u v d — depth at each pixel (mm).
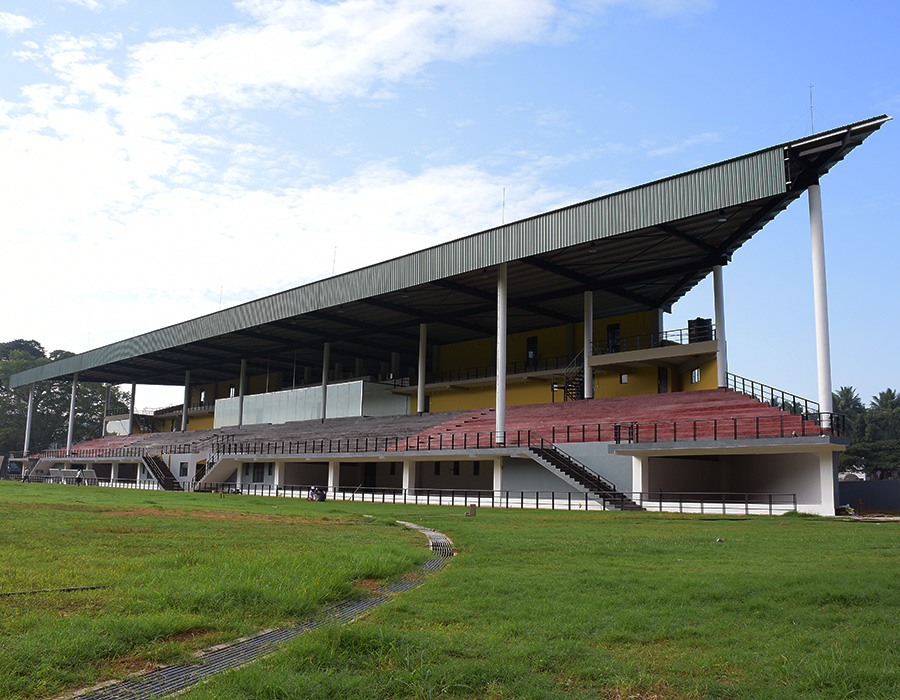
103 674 6297
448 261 44062
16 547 13953
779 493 33375
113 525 19547
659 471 36750
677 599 9562
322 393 67375
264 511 29703
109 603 8625
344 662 6602
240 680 5938
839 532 20828
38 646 6578
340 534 18953
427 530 21859
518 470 40781
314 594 9273
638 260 43219
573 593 10016
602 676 6348
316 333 66188
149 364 84500
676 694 5965
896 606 9141
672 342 50219
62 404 124625
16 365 121000
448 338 65938
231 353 76562
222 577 10203
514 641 7418
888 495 39188
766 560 14016
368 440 52969
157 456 67750
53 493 40344
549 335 59125
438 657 6676
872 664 6488
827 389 30531
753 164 31453
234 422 77812
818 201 32031
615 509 34344
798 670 6398
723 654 7004
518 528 22422
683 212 33531
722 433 34688
